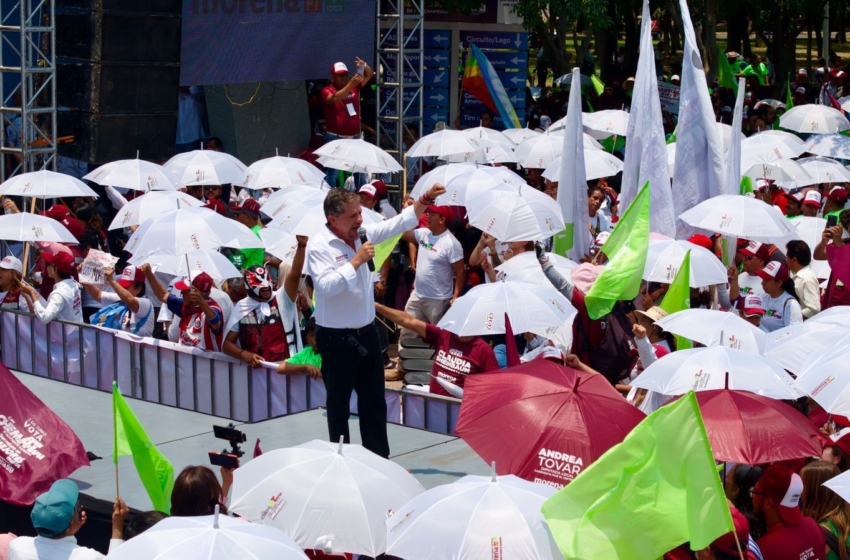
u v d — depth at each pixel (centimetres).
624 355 1367
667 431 830
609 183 3522
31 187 2209
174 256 1789
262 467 959
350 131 3156
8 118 2564
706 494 812
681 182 2170
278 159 2483
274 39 3022
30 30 2459
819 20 7506
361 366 1190
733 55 5766
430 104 4169
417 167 3406
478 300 1353
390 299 2578
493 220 1845
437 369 1476
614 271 1346
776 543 965
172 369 1689
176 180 2409
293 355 1628
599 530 812
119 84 2719
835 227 1972
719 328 1355
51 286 2050
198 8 2848
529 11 4091
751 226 1884
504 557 789
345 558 990
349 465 942
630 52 6456
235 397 1625
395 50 3256
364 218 1752
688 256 1528
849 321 1432
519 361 1318
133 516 1096
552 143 2758
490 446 1019
